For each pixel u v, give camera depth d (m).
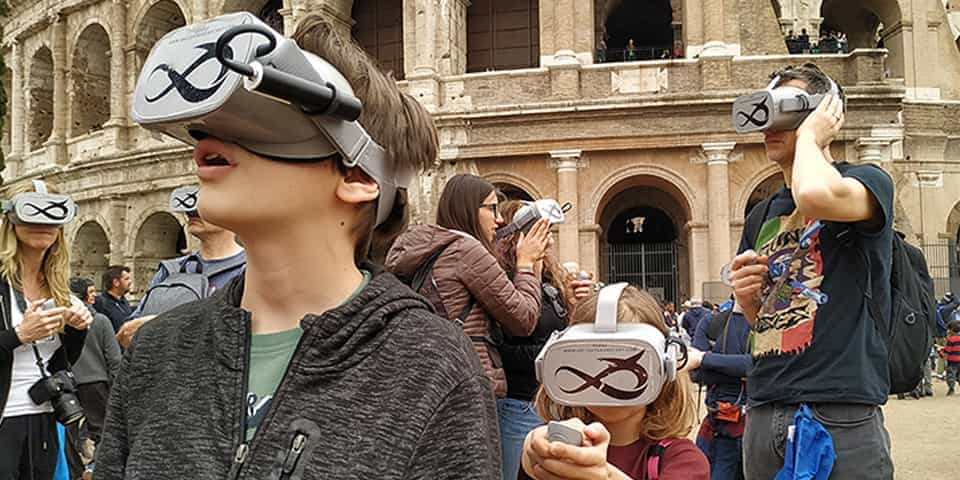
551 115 30.69
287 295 2.29
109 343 9.25
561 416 3.70
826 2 41.16
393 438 2.01
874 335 4.88
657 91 30.59
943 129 35.00
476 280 6.21
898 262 5.15
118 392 2.38
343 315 2.17
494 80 31.62
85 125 42.06
